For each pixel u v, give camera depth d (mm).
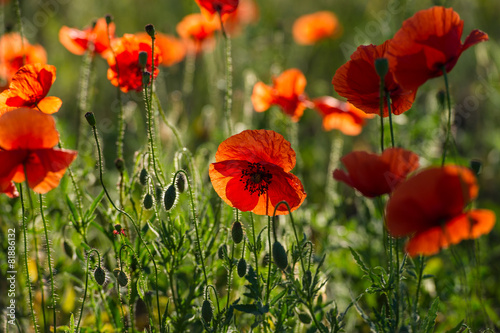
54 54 7113
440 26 2215
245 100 5086
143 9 7719
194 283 3020
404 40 2232
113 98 6797
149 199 2750
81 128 3994
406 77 2281
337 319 2645
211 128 5527
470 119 6648
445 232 2016
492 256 4652
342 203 4406
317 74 8070
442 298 3693
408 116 4453
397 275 2398
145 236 3180
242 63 6773
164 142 5004
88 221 3102
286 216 3562
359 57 2512
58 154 2299
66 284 3781
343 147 6375
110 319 3193
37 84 2736
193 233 3100
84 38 3900
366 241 4348
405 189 1913
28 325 3580
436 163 4465
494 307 4199
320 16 7586
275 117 4691
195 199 3168
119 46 3186
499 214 4836
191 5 7555
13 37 4418
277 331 2691
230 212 3307
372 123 5727
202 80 6730
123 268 2996
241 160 2627
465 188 1900
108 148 5820
